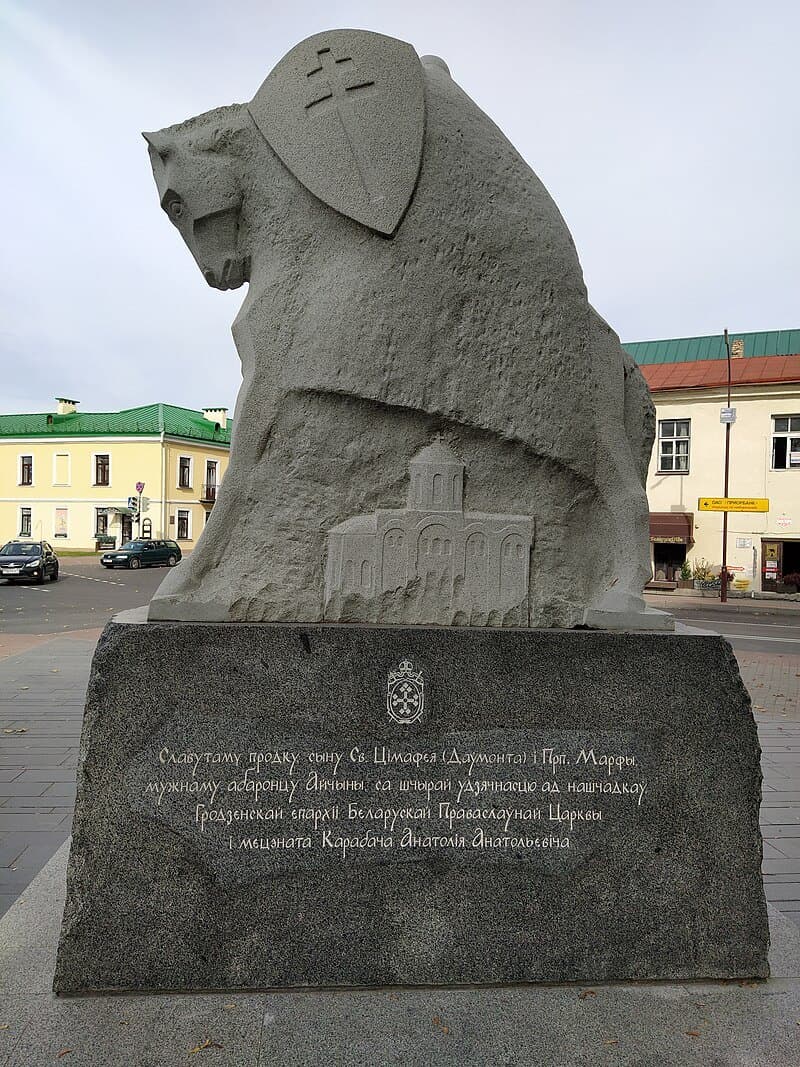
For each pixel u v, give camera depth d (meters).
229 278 3.17
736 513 21.02
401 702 2.62
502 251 3.02
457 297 2.96
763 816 4.63
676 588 21.34
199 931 2.54
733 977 2.67
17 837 4.10
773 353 23.81
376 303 2.89
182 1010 2.43
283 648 2.60
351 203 2.91
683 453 21.59
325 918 2.57
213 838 2.56
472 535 2.89
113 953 2.52
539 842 2.64
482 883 2.62
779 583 20.69
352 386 2.86
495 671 2.65
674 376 21.94
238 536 2.90
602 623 2.86
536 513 3.00
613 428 3.12
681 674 2.71
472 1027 2.37
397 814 2.61
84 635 12.19
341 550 2.84
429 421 2.93
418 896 2.60
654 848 2.68
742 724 2.72
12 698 7.47
